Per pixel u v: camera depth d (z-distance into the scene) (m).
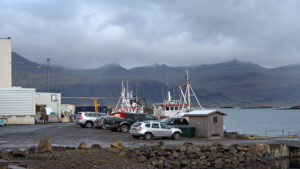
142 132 29.33
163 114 53.78
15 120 50.38
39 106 60.06
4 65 58.31
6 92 50.19
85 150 20.88
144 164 20.72
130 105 68.94
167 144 26.34
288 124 102.88
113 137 31.03
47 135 31.84
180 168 22.62
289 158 27.89
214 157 24.48
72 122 59.56
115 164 18.69
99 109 78.19
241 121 123.88
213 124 31.91
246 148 26.23
